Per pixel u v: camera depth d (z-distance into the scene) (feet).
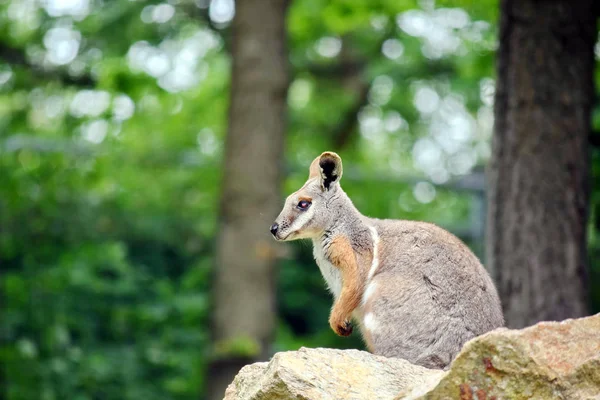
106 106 66.74
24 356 58.44
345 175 71.00
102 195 67.05
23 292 61.82
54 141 66.08
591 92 38.11
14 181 63.41
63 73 67.51
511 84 37.73
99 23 67.21
